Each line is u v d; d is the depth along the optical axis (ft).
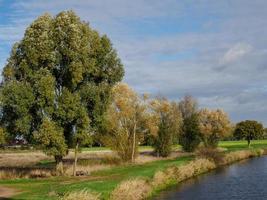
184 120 334.03
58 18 170.71
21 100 162.71
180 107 336.70
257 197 142.41
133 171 173.68
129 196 118.93
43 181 147.95
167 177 171.83
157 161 238.27
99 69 180.96
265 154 383.24
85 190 109.29
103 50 180.24
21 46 173.58
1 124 170.09
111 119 222.28
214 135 359.46
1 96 164.45
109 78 184.03
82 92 173.47
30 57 167.63
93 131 178.81
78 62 168.76
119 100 226.17
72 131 173.27
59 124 166.30
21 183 142.51
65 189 116.06
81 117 166.91
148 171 167.84
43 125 160.45
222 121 357.61
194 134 331.77
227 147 426.51
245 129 455.22
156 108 287.69
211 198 140.36
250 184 172.96
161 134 285.43
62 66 172.86
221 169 240.94
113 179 144.46
